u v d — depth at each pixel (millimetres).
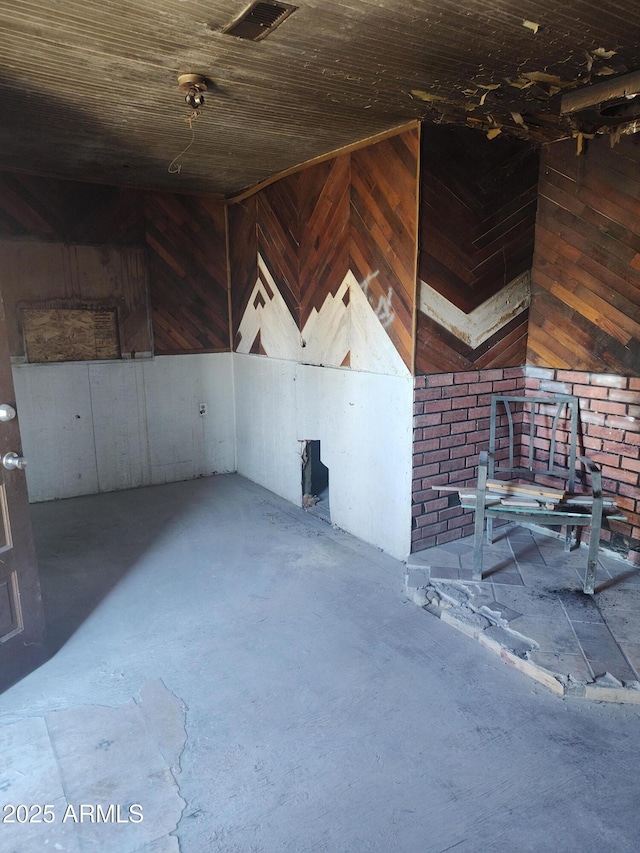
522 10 1679
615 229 2807
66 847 1497
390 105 2488
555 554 3057
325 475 4637
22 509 2180
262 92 2336
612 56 2014
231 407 4906
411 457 2996
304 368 3811
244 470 4887
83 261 4090
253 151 3260
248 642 2414
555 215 3078
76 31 1786
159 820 1575
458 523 3264
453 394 3078
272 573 3045
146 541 3498
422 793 1654
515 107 2521
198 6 1627
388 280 2980
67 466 4289
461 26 1774
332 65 2068
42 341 4047
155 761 1779
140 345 4414
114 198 4133
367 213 3064
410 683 2137
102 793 1664
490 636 2334
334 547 3369
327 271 3455
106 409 4359
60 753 1812
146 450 4574
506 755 1794
